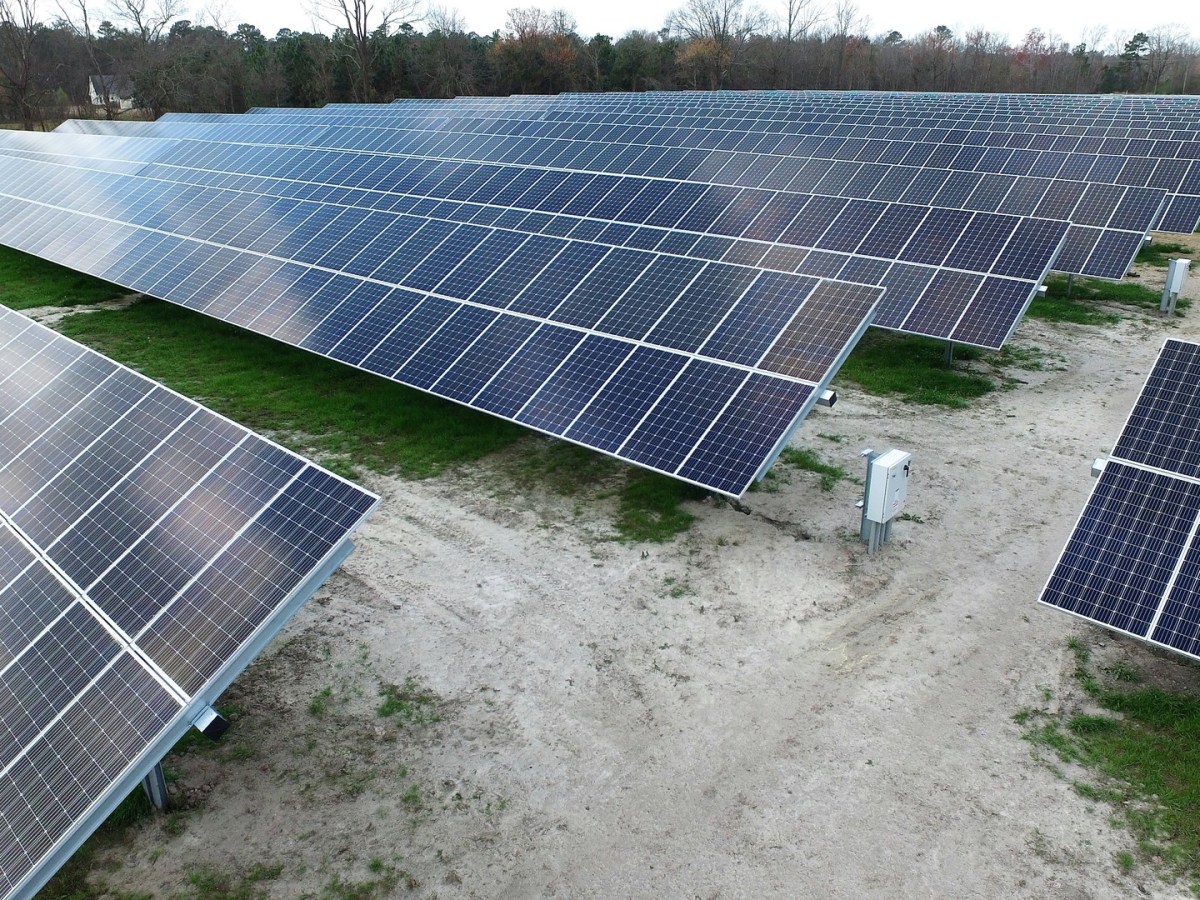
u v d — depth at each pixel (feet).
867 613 44.83
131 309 97.96
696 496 56.95
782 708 38.68
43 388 50.49
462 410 70.79
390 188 104.37
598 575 48.96
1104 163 109.19
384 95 326.03
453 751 37.14
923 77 386.73
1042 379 74.64
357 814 34.19
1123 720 37.22
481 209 92.94
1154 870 30.42
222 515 36.70
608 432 52.19
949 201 100.12
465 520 55.26
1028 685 39.50
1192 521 36.96
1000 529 52.06
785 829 32.73
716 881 30.81
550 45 346.33
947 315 69.87
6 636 35.42
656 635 43.86
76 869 32.19
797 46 414.82
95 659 32.71
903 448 62.80
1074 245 90.89
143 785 34.35
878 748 36.32
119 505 39.65
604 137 129.70
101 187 125.49
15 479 44.39
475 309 67.10
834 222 83.25
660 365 55.11
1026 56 429.79
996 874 30.58
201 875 31.73
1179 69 428.56
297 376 78.23
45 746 30.19
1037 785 34.17
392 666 42.42
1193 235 126.31
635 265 64.85
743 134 126.41
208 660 31.01
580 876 31.24
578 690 40.34
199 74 302.04
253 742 37.96
